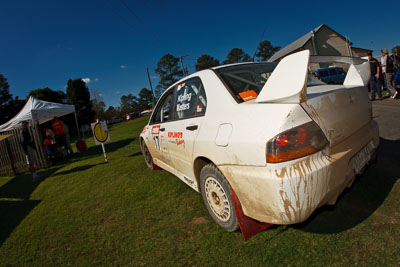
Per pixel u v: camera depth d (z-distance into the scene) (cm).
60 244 253
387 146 344
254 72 240
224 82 212
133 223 266
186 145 237
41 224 310
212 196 218
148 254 208
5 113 3791
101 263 208
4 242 281
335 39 2612
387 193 222
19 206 405
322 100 159
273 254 176
